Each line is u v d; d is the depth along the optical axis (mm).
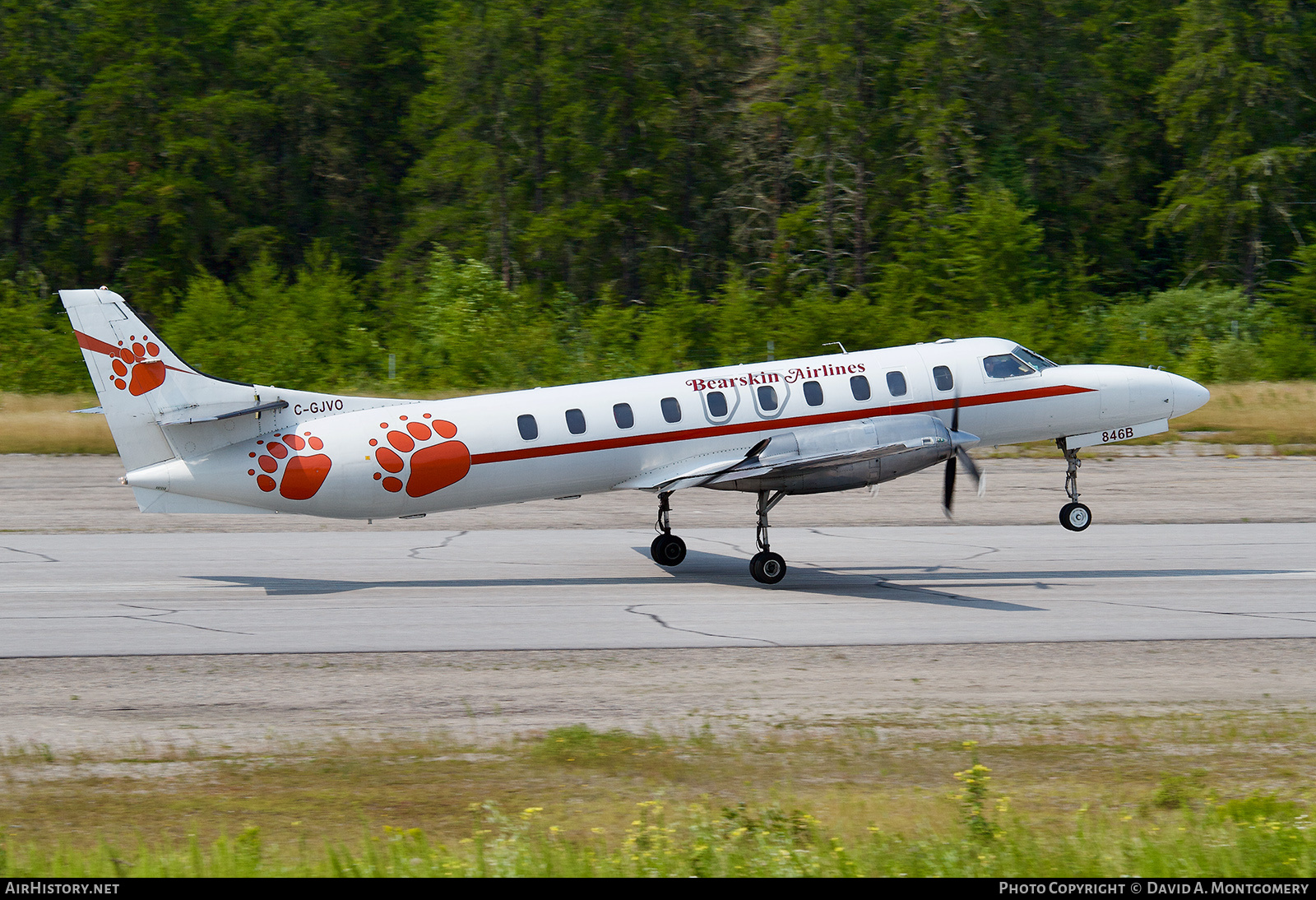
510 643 50375
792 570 66500
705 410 64750
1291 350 158875
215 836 29594
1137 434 70875
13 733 38125
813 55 196500
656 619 54844
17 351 163375
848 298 173750
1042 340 163875
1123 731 38188
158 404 60531
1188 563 67688
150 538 74750
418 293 196250
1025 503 87188
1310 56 197750
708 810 31219
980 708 40969
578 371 156125
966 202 194375
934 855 26797
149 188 194000
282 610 56438
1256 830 28219
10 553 69812
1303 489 91375
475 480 62750
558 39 194625
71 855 27203
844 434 62000
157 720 39656
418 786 33250
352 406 63094
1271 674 45344
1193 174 199625
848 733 38125
